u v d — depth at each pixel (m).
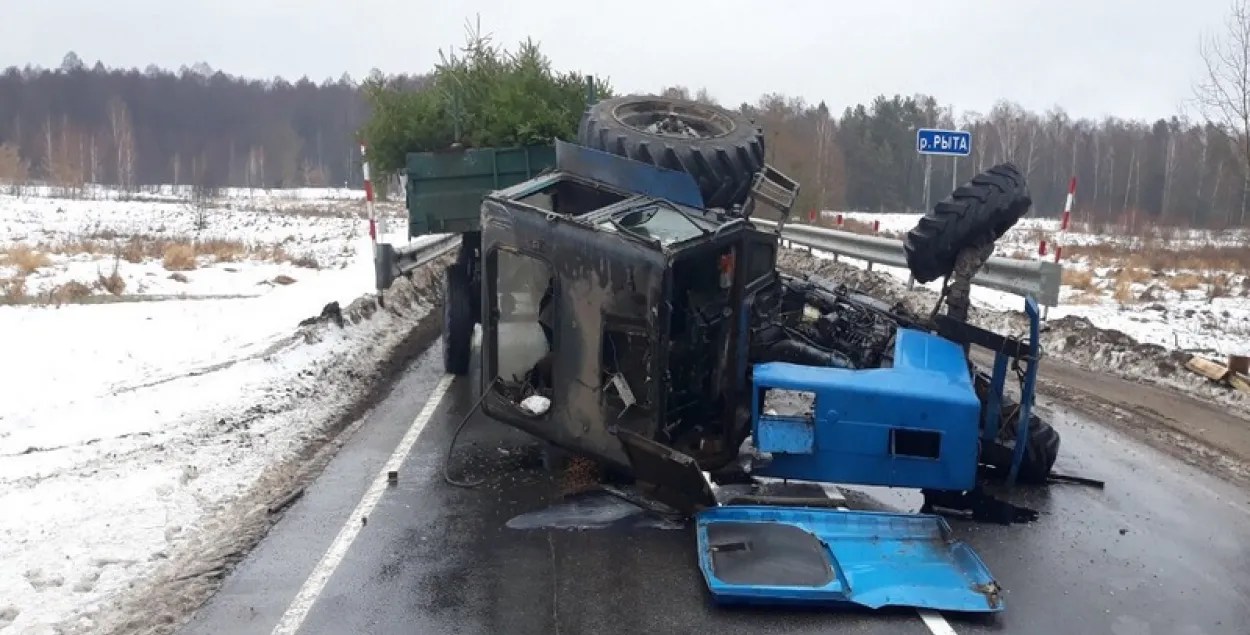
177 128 102.31
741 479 7.00
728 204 7.98
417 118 11.79
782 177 8.44
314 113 112.19
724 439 6.91
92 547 5.68
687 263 6.88
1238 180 46.75
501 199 7.10
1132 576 5.79
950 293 7.65
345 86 121.12
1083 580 5.71
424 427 8.60
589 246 6.57
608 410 6.60
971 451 6.41
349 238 28.83
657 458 6.20
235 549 5.81
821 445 6.43
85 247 21.02
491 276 7.16
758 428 6.41
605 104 8.86
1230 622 5.22
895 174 68.44
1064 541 6.32
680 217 6.99
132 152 82.19
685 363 6.93
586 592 5.35
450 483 7.10
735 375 6.88
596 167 7.74
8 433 7.59
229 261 20.75
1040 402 9.82
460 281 10.57
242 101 112.81
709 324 6.94
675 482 6.31
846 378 6.52
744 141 8.12
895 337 7.24
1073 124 85.31
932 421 6.39
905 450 6.46
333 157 105.88
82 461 7.04
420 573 5.56
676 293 6.90
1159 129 80.94
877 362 7.51
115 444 7.42
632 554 5.88
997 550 6.15
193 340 11.12
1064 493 7.25
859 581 5.37
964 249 7.61
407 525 6.29
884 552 5.75
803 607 5.17
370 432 8.45
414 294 16.06
